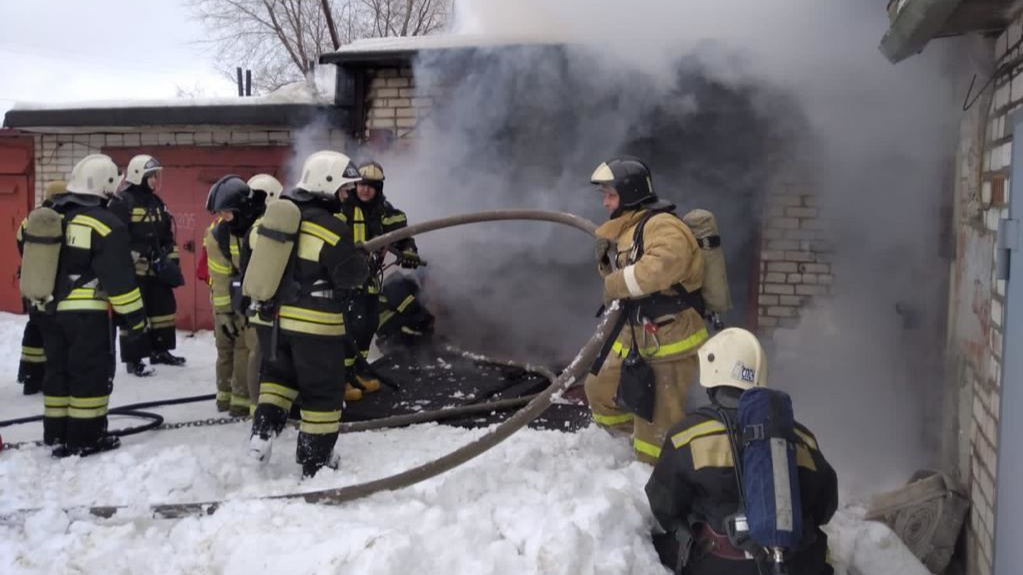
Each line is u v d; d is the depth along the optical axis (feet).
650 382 12.56
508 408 18.56
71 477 13.85
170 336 24.00
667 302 12.56
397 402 19.45
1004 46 11.19
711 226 13.23
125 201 22.09
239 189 16.07
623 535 10.67
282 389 14.23
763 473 8.69
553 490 12.08
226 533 10.85
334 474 13.66
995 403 10.76
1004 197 10.73
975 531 11.78
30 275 14.73
